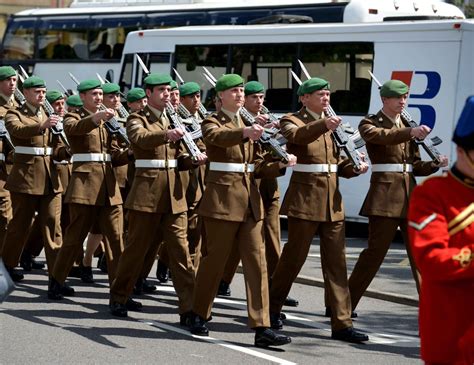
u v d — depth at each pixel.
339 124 11.80
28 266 16.66
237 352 11.40
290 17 25.33
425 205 6.61
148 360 10.91
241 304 14.45
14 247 15.38
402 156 12.89
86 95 14.23
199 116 16.05
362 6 24.19
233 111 11.91
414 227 6.62
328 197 12.26
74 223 14.16
